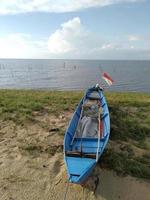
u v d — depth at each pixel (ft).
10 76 124.88
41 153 11.15
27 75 132.87
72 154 9.41
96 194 8.75
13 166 10.19
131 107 19.39
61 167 10.16
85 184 9.14
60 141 12.25
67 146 10.37
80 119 13.58
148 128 14.38
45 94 24.38
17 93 24.80
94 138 11.05
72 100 20.35
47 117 15.67
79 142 10.95
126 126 14.60
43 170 9.98
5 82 93.45
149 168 10.19
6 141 12.21
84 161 8.93
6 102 18.66
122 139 12.88
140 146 12.19
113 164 10.20
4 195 8.63
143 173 9.83
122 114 17.02
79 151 9.72
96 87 22.68
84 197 8.61
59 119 15.34
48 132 13.25
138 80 112.98
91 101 18.49
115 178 9.52
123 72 172.55
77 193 8.77
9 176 9.59
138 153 11.51
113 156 10.71
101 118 13.84
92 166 8.66
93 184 9.18
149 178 9.62
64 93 26.45
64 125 14.30
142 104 20.20
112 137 12.95
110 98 23.25
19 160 10.60
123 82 102.01
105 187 9.07
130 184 9.27
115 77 127.24
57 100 20.21
